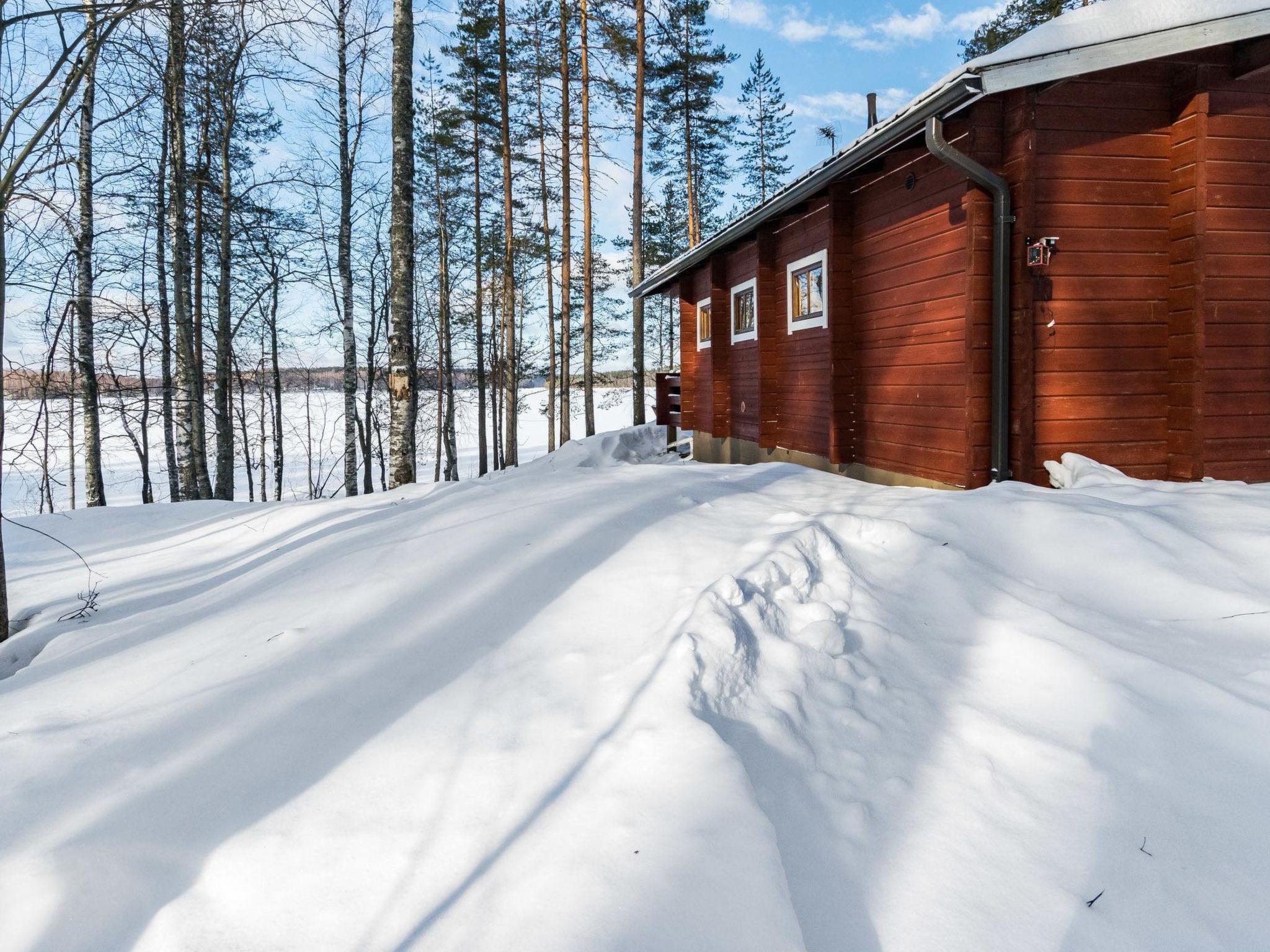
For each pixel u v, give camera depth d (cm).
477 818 186
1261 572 322
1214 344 510
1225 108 502
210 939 152
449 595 317
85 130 895
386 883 167
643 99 1683
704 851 171
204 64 785
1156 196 515
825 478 609
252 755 212
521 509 436
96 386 1148
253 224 1339
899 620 300
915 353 611
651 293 1487
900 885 182
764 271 902
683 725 211
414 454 796
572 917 155
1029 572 342
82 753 214
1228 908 175
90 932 151
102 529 748
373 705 238
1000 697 253
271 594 370
